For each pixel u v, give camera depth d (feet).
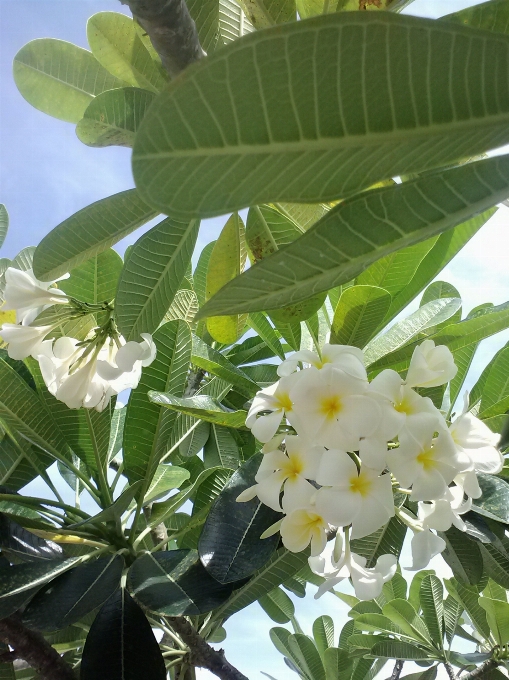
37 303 2.51
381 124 0.97
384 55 0.90
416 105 0.96
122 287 2.10
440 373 1.87
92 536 2.53
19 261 3.18
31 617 1.98
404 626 3.64
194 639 2.62
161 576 2.12
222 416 2.23
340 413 1.71
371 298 2.28
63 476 3.23
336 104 0.93
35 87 2.45
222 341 2.48
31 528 2.44
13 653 2.30
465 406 1.97
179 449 3.21
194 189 0.98
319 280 1.27
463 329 2.24
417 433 1.70
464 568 2.50
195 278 3.58
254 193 1.02
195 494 3.04
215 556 2.00
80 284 2.74
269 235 2.17
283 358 2.67
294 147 0.96
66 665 2.35
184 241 2.06
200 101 0.87
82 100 2.46
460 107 0.97
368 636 3.74
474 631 4.39
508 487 2.19
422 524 1.97
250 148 0.94
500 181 1.10
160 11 1.39
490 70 0.94
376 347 2.45
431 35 0.89
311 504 1.76
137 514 2.55
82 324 2.63
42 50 2.39
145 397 2.52
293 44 0.85
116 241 2.01
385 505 1.70
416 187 1.10
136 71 2.27
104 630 2.08
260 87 0.88
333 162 1.00
